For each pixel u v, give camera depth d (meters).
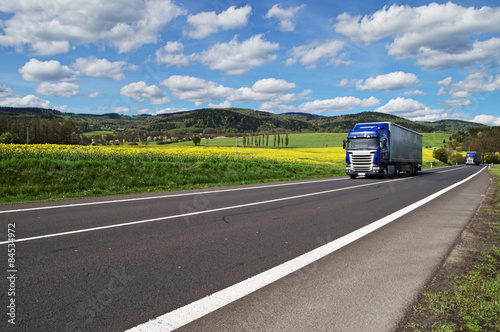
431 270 3.66
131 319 2.50
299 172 23.56
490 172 30.70
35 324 2.40
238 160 25.73
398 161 22.53
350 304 2.80
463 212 7.70
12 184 11.24
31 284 3.14
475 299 2.90
